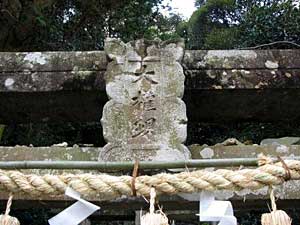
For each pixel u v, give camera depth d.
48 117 3.55
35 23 6.15
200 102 3.29
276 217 1.53
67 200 2.70
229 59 3.21
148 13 7.74
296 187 2.71
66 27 7.05
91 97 3.24
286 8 6.65
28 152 2.88
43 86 3.15
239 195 2.70
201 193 1.60
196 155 2.89
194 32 11.35
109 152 2.78
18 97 3.22
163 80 2.89
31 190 1.57
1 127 5.41
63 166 1.73
